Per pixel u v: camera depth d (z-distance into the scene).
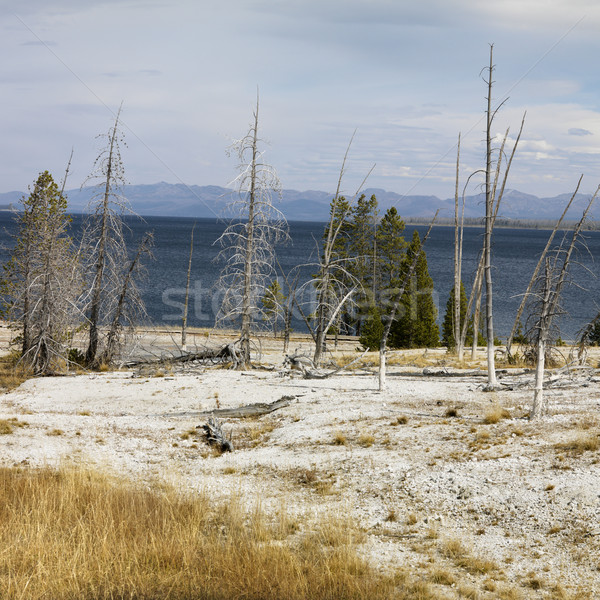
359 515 12.04
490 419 16.81
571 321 71.12
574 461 13.00
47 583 8.53
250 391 24.78
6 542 9.80
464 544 10.59
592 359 35.16
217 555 9.66
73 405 24.16
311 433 17.94
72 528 10.49
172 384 26.84
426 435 16.33
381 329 50.44
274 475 14.86
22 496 11.88
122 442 18.25
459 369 29.58
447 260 175.50
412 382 25.62
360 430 17.64
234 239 33.34
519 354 37.50
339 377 28.16
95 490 12.41
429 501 12.30
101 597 8.27
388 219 75.75
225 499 13.09
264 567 9.19
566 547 10.06
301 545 10.50
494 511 11.55
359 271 62.72
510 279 128.88
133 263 35.50
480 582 9.25
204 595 8.42
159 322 73.75
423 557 10.19
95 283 35.09
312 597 8.38
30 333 33.41
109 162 34.50
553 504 11.33
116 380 28.94
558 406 18.12
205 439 18.66
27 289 32.44
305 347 52.00
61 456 16.03
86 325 35.66
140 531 10.58
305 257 159.50
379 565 9.84
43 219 33.97
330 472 14.52
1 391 27.64
